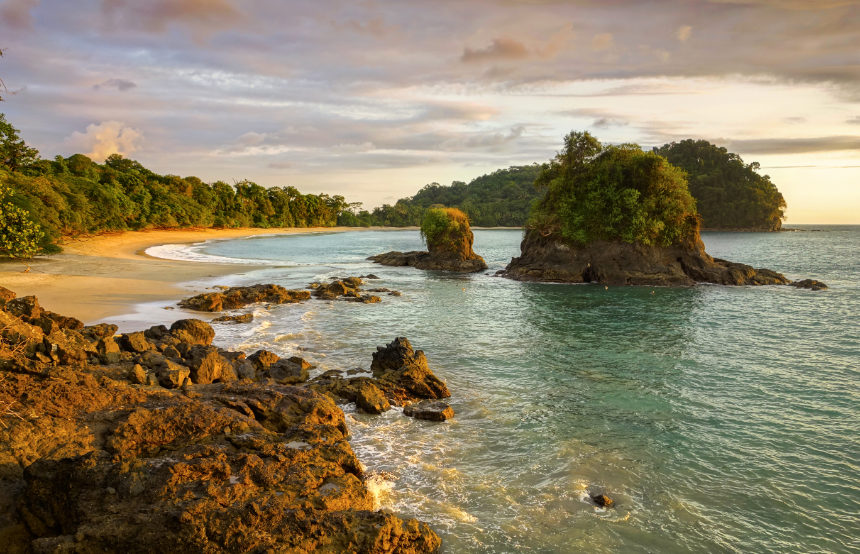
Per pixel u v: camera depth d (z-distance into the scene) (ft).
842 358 82.84
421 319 111.96
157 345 72.49
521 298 144.97
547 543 35.47
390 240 485.15
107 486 32.32
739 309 127.85
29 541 31.60
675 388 68.33
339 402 61.05
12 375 45.80
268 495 33.58
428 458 47.80
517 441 51.78
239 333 94.48
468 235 230.07
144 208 400.26
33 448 37.17
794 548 35.86
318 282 167.43
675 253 184.85
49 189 214.48
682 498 41.73
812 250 377.91
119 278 148.87
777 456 49.24
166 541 29.30
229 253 289.12
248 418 47.29
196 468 34.35
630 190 180.24
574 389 67.67
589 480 44.14
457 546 34.83
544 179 214.48
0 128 263.70
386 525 32.53
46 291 120.98
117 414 44.01
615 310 126.11
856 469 46.80
